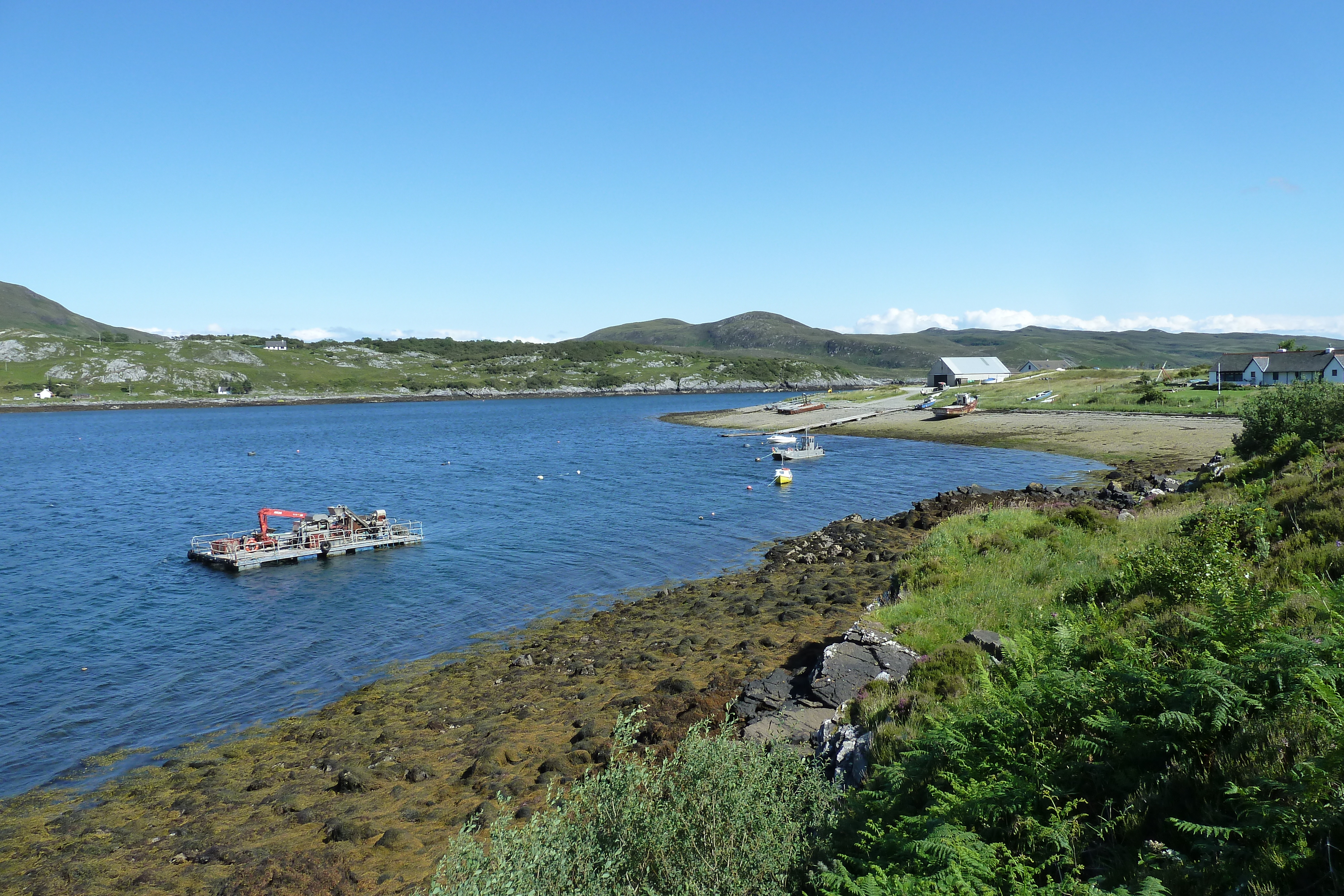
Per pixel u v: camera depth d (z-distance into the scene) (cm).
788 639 2238
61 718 2027
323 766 1667
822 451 7725
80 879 1285
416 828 1381
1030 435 8438
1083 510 2519
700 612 2645
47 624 2864
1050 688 803
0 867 1348
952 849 584
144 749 1847
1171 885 521
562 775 1503
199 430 14412
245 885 1224
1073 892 528
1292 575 1135
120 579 3559
